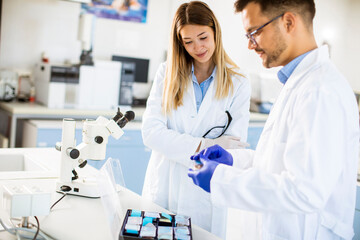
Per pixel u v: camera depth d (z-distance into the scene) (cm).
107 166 134
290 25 126
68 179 159
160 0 467
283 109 134
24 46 406
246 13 129
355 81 597
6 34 396
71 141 157
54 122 350
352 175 129
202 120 201
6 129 391
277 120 135
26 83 413
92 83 382
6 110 362
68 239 120
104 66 386
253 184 117
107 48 446
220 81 197
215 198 122
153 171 199
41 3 407
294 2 123
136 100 446
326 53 133
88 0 380
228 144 187
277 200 114
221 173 121
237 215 326
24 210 121
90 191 157
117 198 140
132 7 451
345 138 119
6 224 127
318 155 111
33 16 406
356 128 126
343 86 121
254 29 129
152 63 475
